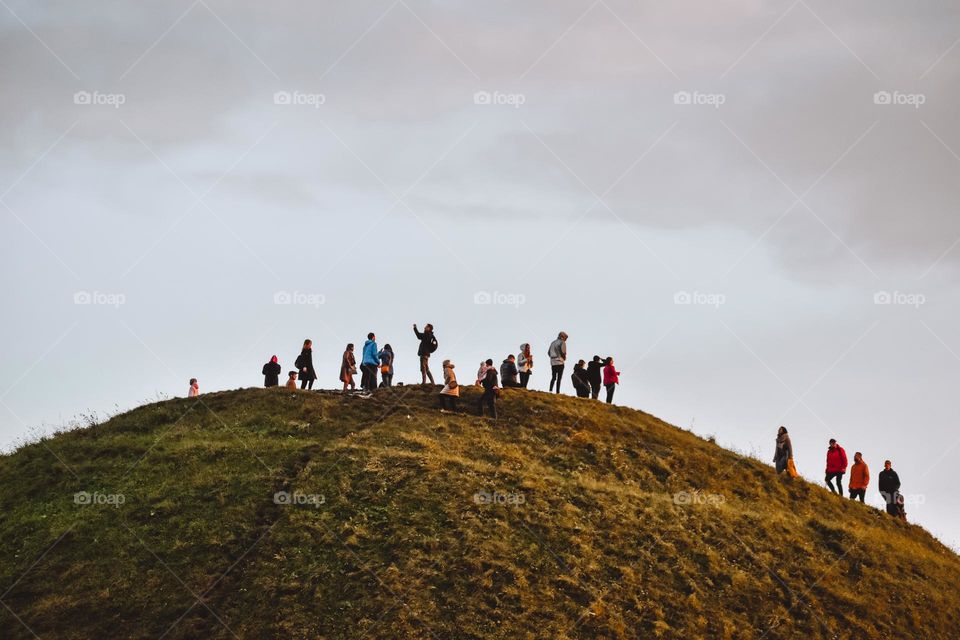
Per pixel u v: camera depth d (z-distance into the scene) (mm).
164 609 33312
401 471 41344
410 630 32531
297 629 32375
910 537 47469
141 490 40031
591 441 48000
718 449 51844
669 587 36938
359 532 37094
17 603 33781
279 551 36000
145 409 48875
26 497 40344
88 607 33438
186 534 36875
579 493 42156
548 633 33219
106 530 37344
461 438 46062
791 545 41906
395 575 34875
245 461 42156
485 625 33156
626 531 39781
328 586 34312
